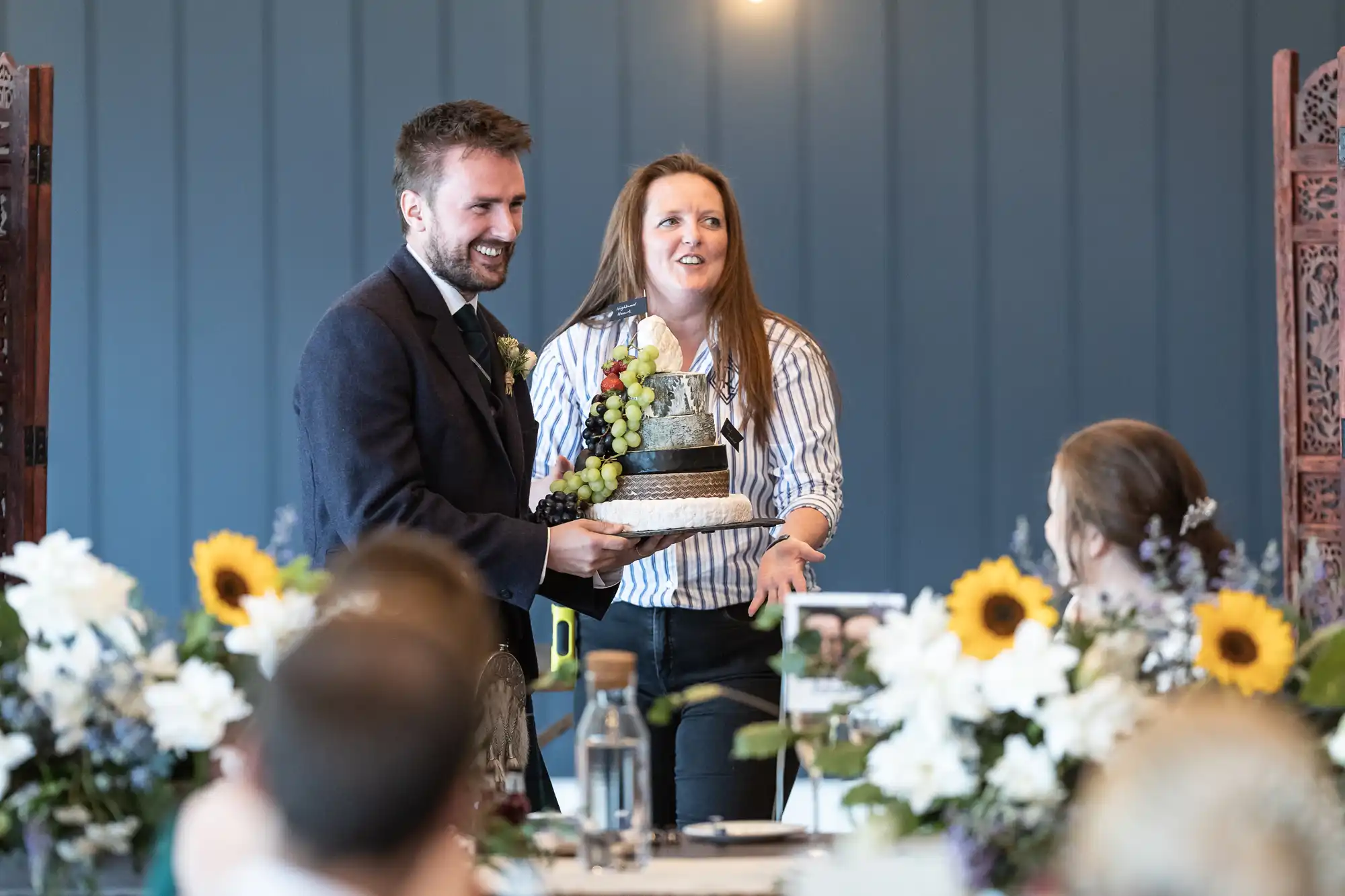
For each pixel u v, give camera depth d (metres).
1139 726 2.22
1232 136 7.38
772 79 7.49
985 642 2.37
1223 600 2.44
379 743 1.37
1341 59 5.58
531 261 7.56
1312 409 5.87
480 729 2.81
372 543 1.84
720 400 4.49
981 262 7.46
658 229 4.47
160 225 7.58
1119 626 2.46
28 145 5.72
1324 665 2.40
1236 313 7.39
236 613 2.52
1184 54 7.38
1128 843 1.04
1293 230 5.85
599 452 3.90
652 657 4.27
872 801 2.28
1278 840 1.01
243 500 7.59
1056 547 3.09
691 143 7.51
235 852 1.61
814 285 7.51
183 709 2.30
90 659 2.35
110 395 7.58
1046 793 2.16
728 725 4.18
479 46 7.55
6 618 2.45
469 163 3.60
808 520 4.39
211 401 7.58
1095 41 7.41
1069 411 7.46
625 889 2.35
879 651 2.33
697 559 4.28
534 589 3.54
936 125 7.46
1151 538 2.90
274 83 7.57
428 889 1.42
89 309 7.58
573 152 7.54
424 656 1.43
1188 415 7.41
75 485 7.59
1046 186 7.44
